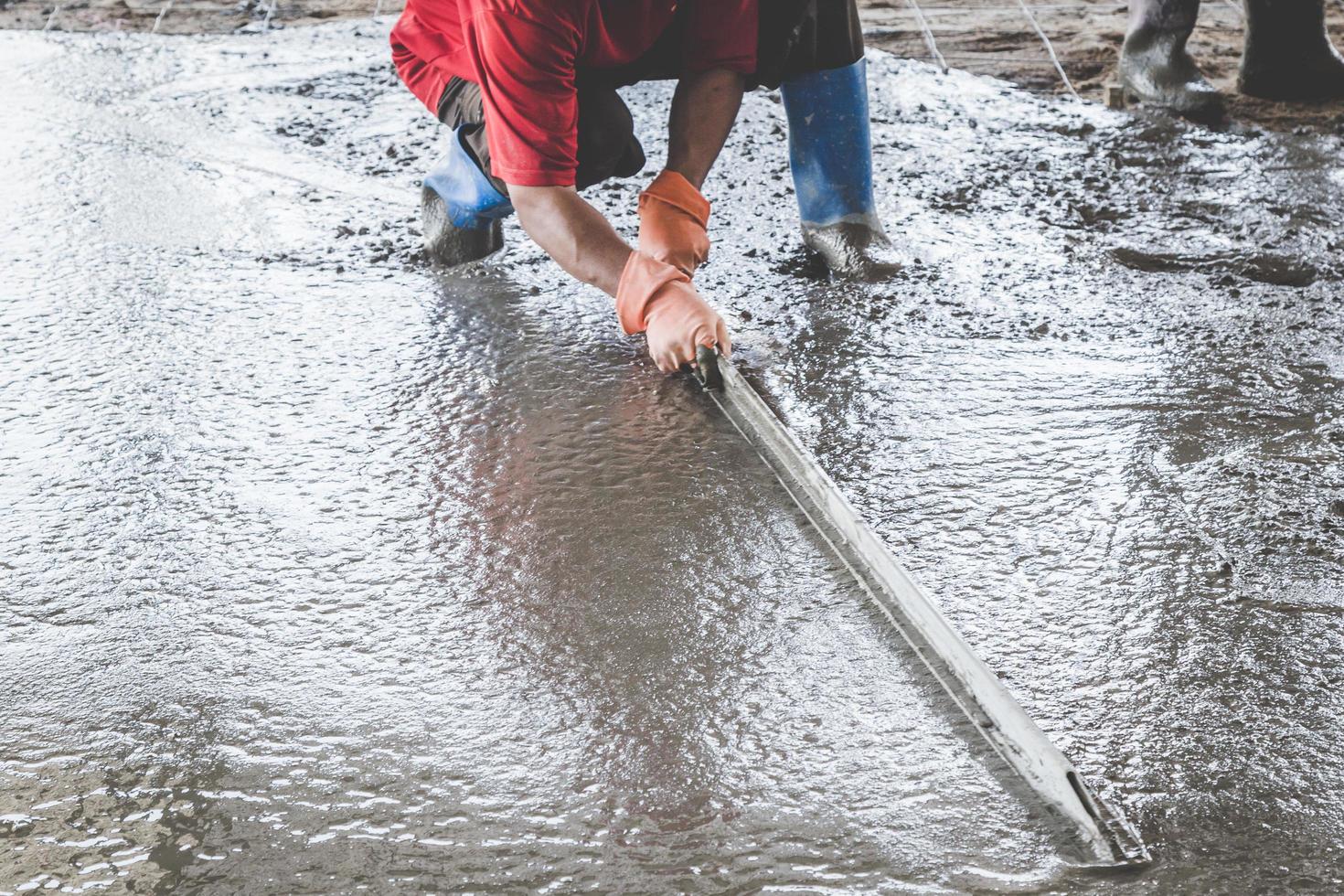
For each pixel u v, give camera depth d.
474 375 2.70
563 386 2.64
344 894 1.51
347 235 3.40
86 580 2.08
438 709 1.80
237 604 2.02
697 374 2.62
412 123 4.26
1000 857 1.54
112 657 1.91
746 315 2.90
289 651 1.92
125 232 3.42
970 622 1.93
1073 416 2.47
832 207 3.16
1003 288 3.03
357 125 4.25
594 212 2.50
